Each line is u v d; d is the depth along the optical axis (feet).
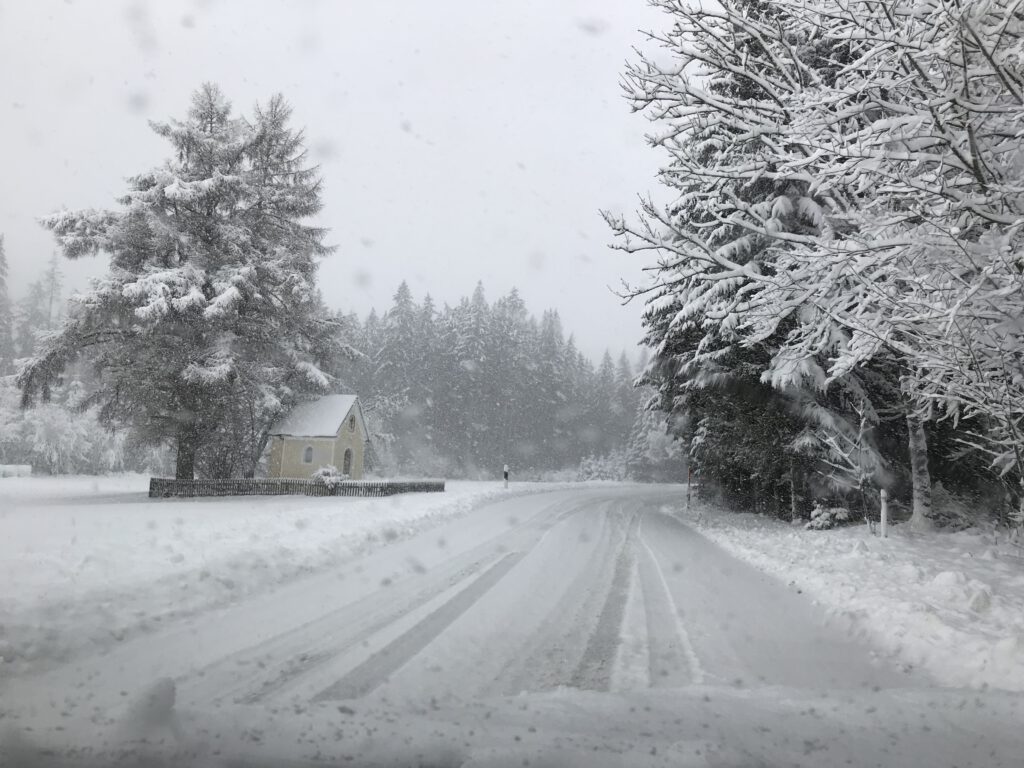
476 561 32.86
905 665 17.03
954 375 24.64
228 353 93.61
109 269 95.35
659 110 30.04
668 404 80.48
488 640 18.51
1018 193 20.67
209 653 16.47
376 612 21.43
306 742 10.44
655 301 54.19
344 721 11.60
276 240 109.29
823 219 38.50
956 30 19.07
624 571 31.68
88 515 49.60
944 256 22.44
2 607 18.48
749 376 54.03
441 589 25.52
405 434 215.10
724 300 45.47
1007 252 20.38
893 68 22.36
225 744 10.27
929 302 22.15
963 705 12.87
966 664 16.44
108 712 11.88
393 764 9.61
